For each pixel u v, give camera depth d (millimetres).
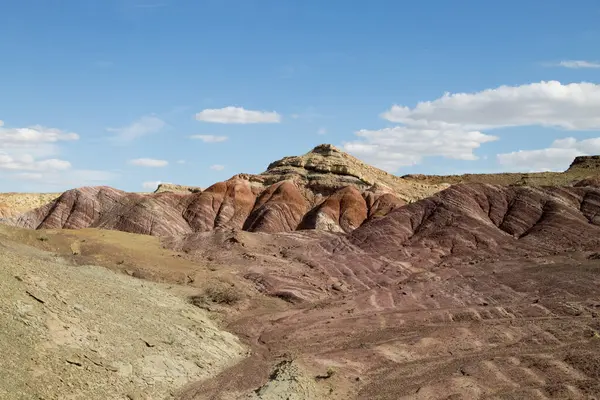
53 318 28516
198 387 30453
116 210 112812
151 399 27641
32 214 113438
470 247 70438
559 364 34312
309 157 134000
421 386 32156
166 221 109438
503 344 40719
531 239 70750
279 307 53406
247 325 46469
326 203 115500
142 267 57000
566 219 73750
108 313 33188
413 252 69688
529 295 52469
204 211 114875
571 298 50469
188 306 45906
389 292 56656
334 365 36625
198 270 60281
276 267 64688
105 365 27625
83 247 59281
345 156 134875
